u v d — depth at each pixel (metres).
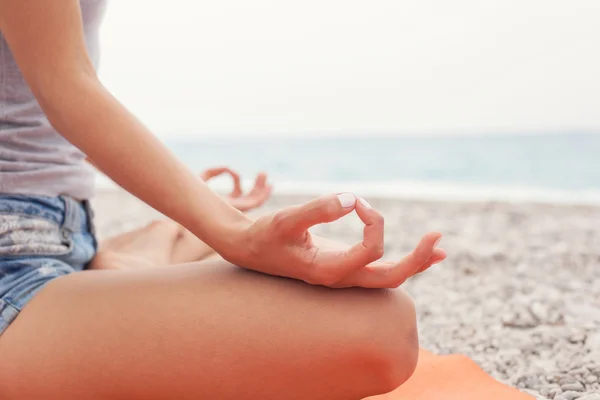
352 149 18.42
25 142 1.05
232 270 0.96
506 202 4.14
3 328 0.96
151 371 0.90
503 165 12.40
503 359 1.60
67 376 0.91
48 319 0.94
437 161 13.94
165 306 0.91
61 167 1.11
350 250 0.85
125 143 0.90
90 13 1.10
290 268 0.88
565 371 1.50
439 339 1.79
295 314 0.89
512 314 1.95
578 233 3.19
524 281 2.34
